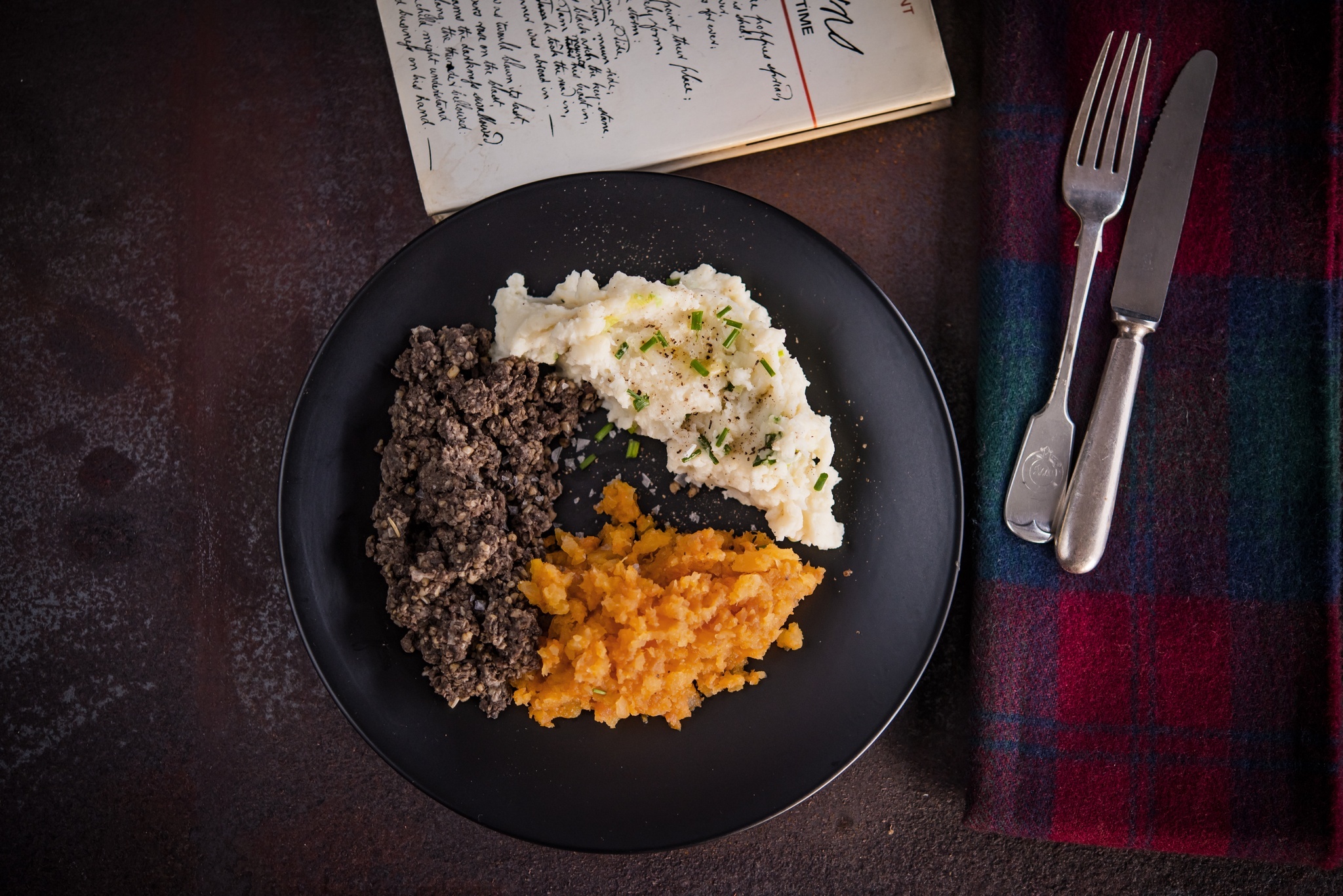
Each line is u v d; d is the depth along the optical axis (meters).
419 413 0.47
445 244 0.49
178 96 0.53
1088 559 0.48
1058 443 0.49
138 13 0.53
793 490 0.47
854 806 0.52
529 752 0.48
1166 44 0.50
